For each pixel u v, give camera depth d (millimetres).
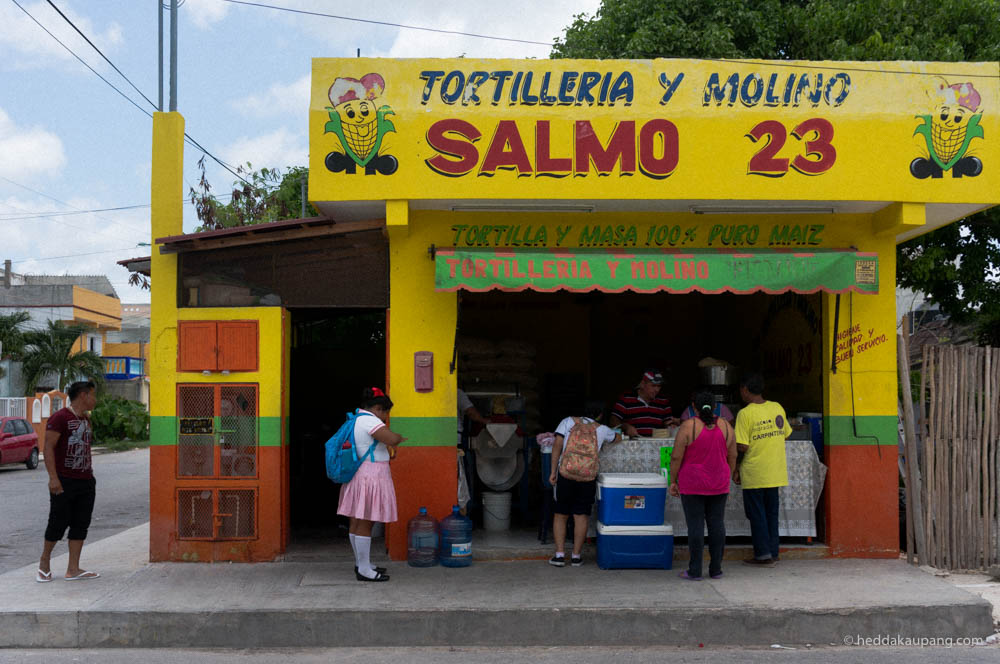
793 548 7730
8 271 38094
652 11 13266
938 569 7363
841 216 7848
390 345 7648
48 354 31109
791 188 7242
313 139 7176
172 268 7781
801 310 8750
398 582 6836
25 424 22578
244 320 7707
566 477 7301
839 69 7336
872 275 7223
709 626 6016
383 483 6867
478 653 5820
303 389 11203
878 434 7777
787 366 9203
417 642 5996
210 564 7574
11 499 15180
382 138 7191
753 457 7348
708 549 7547
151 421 7695
